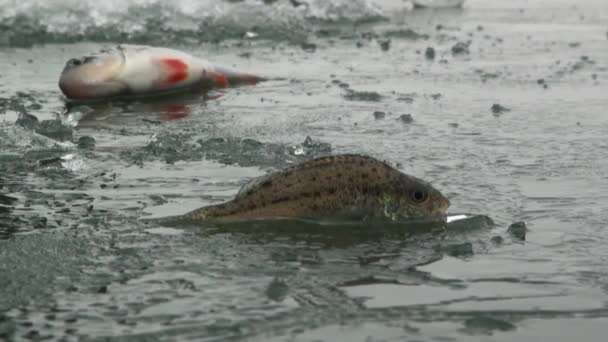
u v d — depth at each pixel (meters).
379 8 64.31
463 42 51.81
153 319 13.81
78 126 29.50
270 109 32.44
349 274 15.90
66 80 33.97
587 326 13.67
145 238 17.72
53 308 14.22
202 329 13.47
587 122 30.28
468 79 39.50
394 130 28.83
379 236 18.14
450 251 17.17
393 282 15.51
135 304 14.39
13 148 25.45
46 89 36.12
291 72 41.00
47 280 15.38
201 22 53.50
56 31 49.47
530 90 36.88
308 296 14.80
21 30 49.25
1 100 33.22
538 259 16.73
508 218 19.42
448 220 18.91
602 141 27.20
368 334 13.32
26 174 22.84
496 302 14.61
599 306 14.45
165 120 30.55
